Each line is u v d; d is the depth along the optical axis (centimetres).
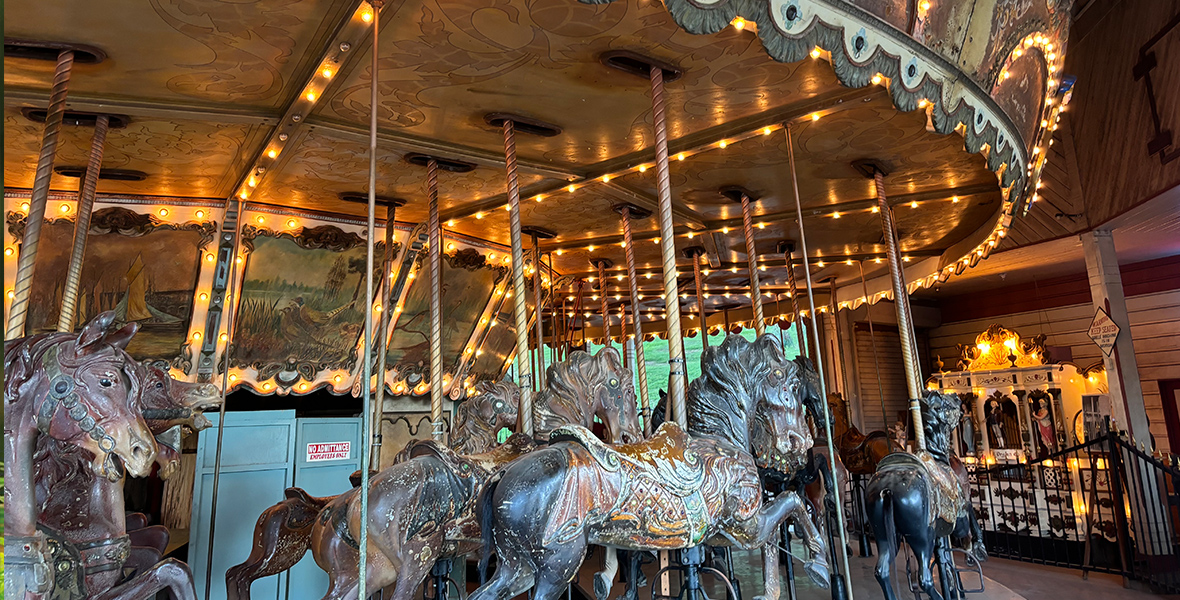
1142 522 770
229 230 645
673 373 416
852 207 726
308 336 746
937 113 422
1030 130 593
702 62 416
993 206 734
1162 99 777
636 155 577
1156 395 1091
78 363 242
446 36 376
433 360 551
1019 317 1312
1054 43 533
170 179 586
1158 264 1106
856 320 1363
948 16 403
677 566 386
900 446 880
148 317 655
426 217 722
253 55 397
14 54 382
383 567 338
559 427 330
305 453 625
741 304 1351
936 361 1455
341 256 714
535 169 586
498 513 288
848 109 479
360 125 498
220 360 701
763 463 423
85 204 460
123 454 245
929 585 494
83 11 343
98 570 317
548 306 1257
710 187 663
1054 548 886
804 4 324
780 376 421
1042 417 960
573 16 357
